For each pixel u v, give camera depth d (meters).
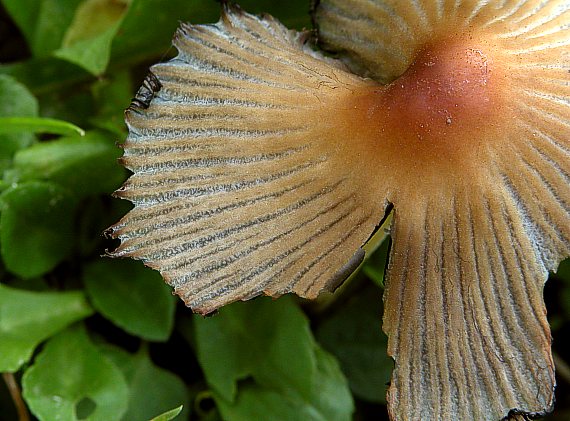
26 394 0.10
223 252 0.08
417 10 0.08
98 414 0.10
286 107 0.08
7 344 0.10
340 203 0.08
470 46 0.08
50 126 0.10
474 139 0.08
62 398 0.10
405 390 0.08
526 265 0.08
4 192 0.10
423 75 0.08
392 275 0.08
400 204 0.08
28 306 0.10
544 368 0.08
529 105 0.08
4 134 0.10
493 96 0.08
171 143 0.08
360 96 0.08
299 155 0.08
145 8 0.10
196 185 0.08
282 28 0.08
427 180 0.08
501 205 0.08
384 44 0.08
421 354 0.08
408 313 0.08
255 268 0.08
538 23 0.08
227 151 0.08
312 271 0.08
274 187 0.08
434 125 0.08
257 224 0.08
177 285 0.08
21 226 0.10
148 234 0.08
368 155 0.08
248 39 0.08
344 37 0.08
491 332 0.08
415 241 0.08
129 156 0.08
